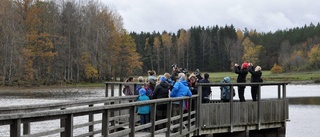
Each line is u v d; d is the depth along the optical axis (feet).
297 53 450.71
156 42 399.65
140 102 34.12
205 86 51.16
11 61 230.68
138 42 399.44
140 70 301.22
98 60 264.93
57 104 36.65
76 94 175.11
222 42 452.35
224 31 470.80
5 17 242.37
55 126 75.66
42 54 244.83
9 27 238.89
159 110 45.37
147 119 45.19
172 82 50.96
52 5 270.05
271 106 58.13
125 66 277.85
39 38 251.19
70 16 265.95
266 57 469.98
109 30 273.75
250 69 58.08
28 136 24.35
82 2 276.41
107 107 29.53
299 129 82.58
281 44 475.31
